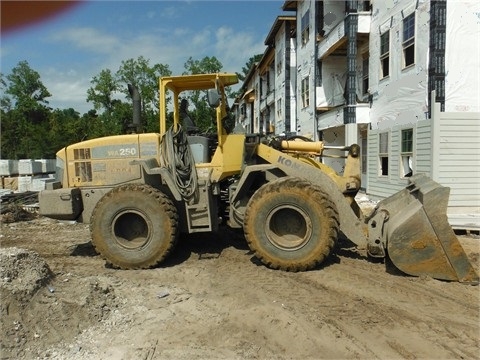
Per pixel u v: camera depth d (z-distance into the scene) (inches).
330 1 756.0
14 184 671.8
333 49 702.5
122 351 145.4
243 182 243.9
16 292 160.9
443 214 204.1
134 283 216.5
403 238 209.2
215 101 244.4
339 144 778.2
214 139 266.8
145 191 240.5
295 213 231.5
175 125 256.5
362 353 143.9
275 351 145.9
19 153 1302.9
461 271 204.8
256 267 237.6
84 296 175.6
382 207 235.6
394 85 520.4
